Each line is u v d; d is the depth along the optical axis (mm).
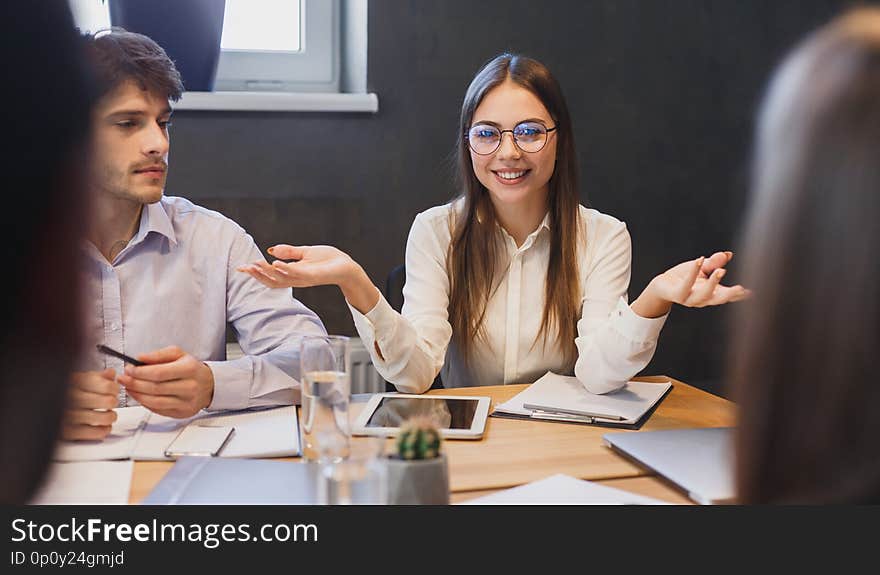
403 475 887
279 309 1697
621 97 2961
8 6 360
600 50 2916
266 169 2643
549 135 1771
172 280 1673
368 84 2701
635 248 3047
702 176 3078
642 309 1472
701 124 3053
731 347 488
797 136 443
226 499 993
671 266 3090
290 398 1457
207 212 1759
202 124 2574
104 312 1614
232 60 2762
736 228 3115
